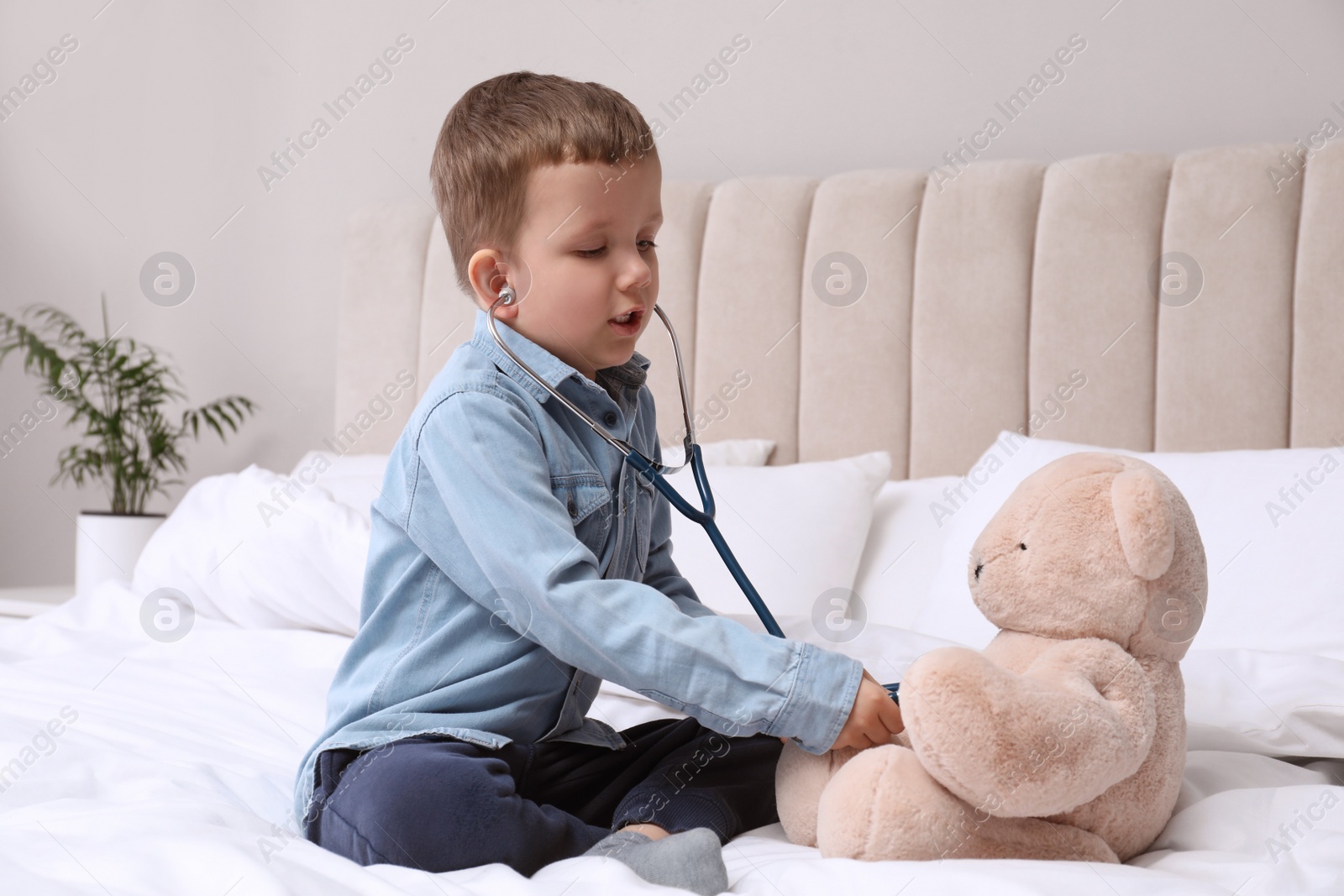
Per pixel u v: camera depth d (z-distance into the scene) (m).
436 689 1.00
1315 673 1.17
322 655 1.66
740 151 2.37
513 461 0.98
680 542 1.82
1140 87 2.08
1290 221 1.87
